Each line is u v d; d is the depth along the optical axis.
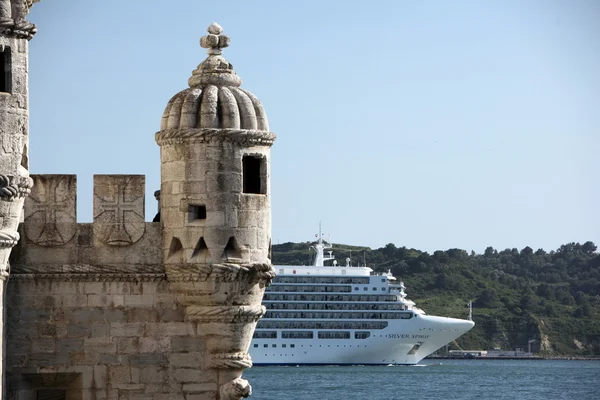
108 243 49.94
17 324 49.50
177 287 50.06
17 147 42.84
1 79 42.69
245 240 49.91
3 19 42.16
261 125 50.81
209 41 51.69
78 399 49.78
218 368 50.22
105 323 49.91
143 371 49.97
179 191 49.91
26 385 49.62
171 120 50.28
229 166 49.84
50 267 49.53
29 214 49.72
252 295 50.41
